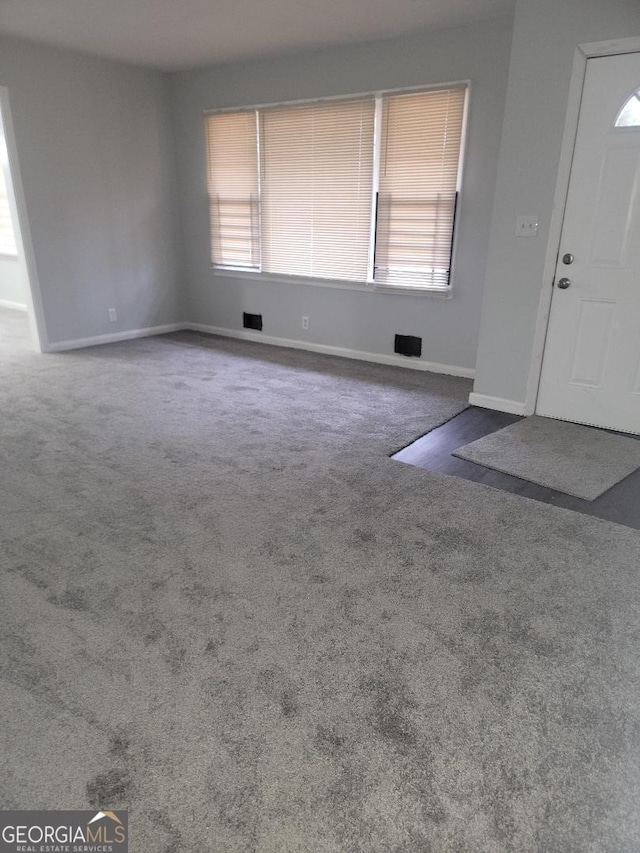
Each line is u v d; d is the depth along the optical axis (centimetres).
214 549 228
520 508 263
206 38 432
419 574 213
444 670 169
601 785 136
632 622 191
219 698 158
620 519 255
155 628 184
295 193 511
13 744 145
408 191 448
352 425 361
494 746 146
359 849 122
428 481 288
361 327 511
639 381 342
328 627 186
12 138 465
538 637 183
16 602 196
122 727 149
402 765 140
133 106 539
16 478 287
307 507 261
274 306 563
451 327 461
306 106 480
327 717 153
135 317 592
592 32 305
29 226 492
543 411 380
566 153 329
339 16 379
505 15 375
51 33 426
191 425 359
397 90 432
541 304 357
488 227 422
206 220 584
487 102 400
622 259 330
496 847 123
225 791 134
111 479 287
